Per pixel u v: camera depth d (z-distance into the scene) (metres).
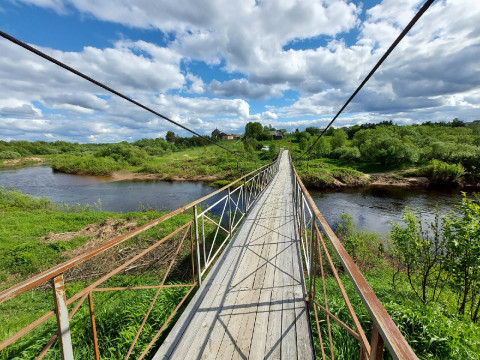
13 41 1.40
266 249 3.41
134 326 2.35
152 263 5.01
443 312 3.01
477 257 3.02
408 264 3.99
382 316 0.60
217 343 1.76
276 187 9.19
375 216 12.63
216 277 2.67
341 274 4.80
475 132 42.69
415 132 41.50
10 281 4.99
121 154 38.62
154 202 16.12
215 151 48.38
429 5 1.25
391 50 1.69
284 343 1.75
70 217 9.38
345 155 31.80
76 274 4.80
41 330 2.74
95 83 2.09
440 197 17.12
